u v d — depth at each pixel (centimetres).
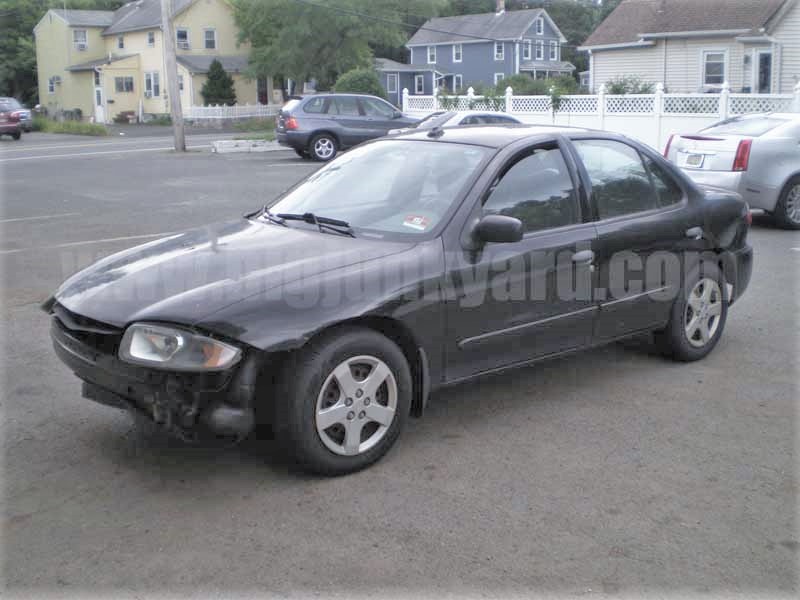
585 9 8419
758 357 600
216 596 312
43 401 513
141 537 354
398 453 436
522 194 486
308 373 388
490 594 314
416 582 321
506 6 8456
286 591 315
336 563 333
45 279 854
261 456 432
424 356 436
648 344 630
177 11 5350
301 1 4722
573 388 536
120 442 452
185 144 2927
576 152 523
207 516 371
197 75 5338
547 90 2748
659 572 329
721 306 602
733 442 452
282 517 370
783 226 1166
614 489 397
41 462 426
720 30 3006
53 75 6341
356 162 534
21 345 631
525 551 342
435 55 6638
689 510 377
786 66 2816
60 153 2717
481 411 496
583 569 330
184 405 378
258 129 4306
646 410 498
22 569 330
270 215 516
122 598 312
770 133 1145
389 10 4884
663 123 2169
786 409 500
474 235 452
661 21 3241
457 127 555
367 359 408
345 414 404
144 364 375
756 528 362
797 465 424
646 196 557
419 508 377
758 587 319
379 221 471
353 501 384
